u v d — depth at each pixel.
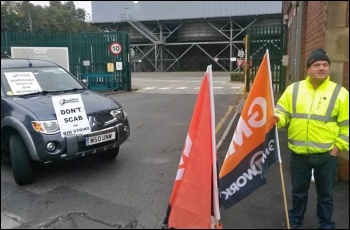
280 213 3.74
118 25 48.31
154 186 4.59
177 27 47.12
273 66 14.58
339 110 3.10
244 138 3.53
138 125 8.59
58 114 4.59
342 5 4.04
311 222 3.54
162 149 6.35
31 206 4.04
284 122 3.40
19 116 4.52
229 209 3.83
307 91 3.22
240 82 25.02
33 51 13.18
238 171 3.58
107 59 17.14
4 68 5.48
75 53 16.80
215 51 48.47
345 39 4.07
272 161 3.53
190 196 3.33
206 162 3.28
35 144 4.39
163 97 14.96
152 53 48.91
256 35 14.63
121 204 4.07
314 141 3.17
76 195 4.32
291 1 10.70
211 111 3.25
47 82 5.59
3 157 5.21
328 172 3.21
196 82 25.59
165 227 3.46
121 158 5.80
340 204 3.82
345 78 4.13
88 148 4.70
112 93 16.48
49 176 4.96
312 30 5.93
